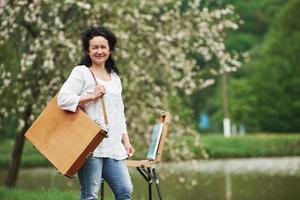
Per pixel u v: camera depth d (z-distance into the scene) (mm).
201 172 31250
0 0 17141
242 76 74938
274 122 66438
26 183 26219
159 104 19812
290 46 62188
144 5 18953
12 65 18578
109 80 8445
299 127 66562
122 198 8312
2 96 18688
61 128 8016
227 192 21781
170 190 21781
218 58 19656
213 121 73688
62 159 7895
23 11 17672
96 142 7879
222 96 70250
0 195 14664
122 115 8438
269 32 78438
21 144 19562
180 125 19969
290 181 25938
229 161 41781
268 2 88125
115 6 18703
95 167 8125
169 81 19906
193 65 20031
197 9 19359
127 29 18906
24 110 19047
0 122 20406
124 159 8383
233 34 85562
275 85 65312
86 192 8188
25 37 18484
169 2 19344
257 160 43125
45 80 18250
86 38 8430
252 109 66062
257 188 23188
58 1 18047
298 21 60719
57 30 17578
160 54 19219
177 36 19078
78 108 8008
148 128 19719
